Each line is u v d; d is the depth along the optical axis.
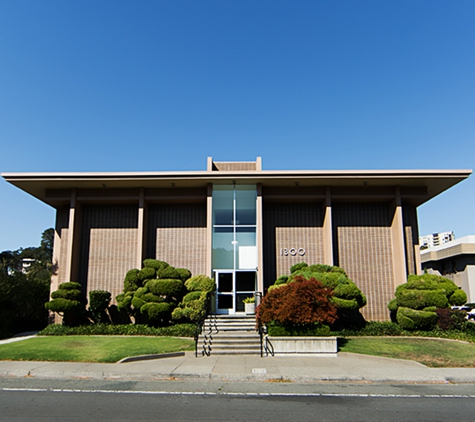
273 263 21.45
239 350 14.43
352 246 21.70
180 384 10.11
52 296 19.58
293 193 21.47
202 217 21.98
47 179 20.14
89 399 8.53
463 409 7.88
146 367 11.80
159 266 19.59
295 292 14.68
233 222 21.41
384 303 21.08
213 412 7.57
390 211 22.09
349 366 12.17
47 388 9.59
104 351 14.09
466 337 16.97
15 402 8.27
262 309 15.14
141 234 20.94
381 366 12.20
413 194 21.52
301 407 7.96
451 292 20.25
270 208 22.12
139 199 21.38
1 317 20.22
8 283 21.64
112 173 20.16
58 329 18.88
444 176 20.05
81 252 21.78
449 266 48.19
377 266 21.50
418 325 18.16
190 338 17.00
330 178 20.25
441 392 9.39
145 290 18.92
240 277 20.67
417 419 7.20
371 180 20.58
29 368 11.70
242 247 21.20
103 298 19.83
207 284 18.91
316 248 21.69
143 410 7.69
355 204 22.25
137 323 20.05
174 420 7.07
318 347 14.09
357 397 8.83
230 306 20.31
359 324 19.89
